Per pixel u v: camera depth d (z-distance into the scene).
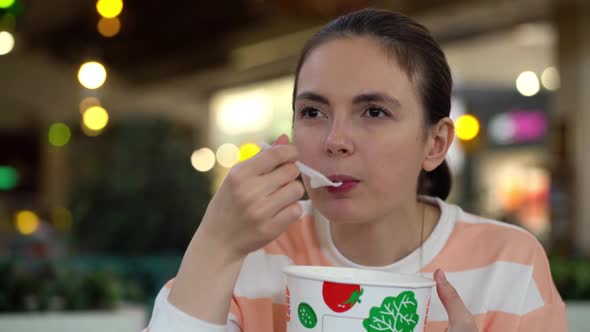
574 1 9.02
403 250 1.24
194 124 16.83
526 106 13.32
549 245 7.68
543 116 13.09
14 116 15.05
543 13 9.61
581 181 8.96
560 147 9.22
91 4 11.05
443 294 1.00
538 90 12.97
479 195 8.51
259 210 0.91
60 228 7.46
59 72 14.93
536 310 1.22
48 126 15.00
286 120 16.16
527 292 1.22
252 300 1.23
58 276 3.65
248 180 0.91
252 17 10.80
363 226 1.20
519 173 13.22
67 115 15.02
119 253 6.05
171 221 6.08
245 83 15.58
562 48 9.38
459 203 8.27
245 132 17.25
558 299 1.26
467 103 13.28
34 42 13.99
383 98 1.06
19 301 3.38
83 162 6.83
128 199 6.06
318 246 1.26
